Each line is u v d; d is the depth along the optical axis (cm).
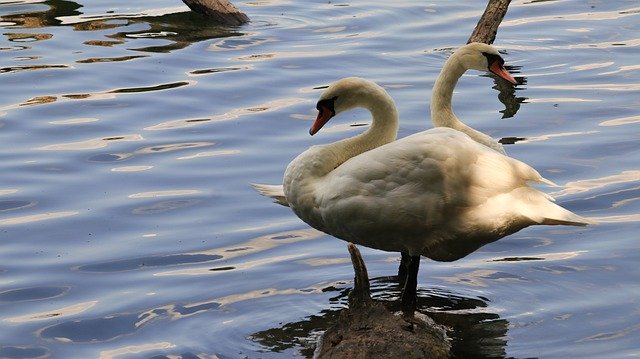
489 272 1215
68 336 1086
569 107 1777
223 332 1087
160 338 1077
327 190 1109
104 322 1113
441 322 1102
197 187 1488
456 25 2281
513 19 2347
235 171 1544
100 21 2334
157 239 1320
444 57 2061
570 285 1171
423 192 1069
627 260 1220
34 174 1539
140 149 1634
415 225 1080
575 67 1997
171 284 1198
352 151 1188
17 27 2291
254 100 1844
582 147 1592
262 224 1364
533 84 1908
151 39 2202
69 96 1869
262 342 1066
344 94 1205
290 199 1169
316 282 1198
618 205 1379
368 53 2094
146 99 1853
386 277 1216
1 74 1977
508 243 1289
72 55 2095
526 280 1190
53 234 1339
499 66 1360
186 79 1955
